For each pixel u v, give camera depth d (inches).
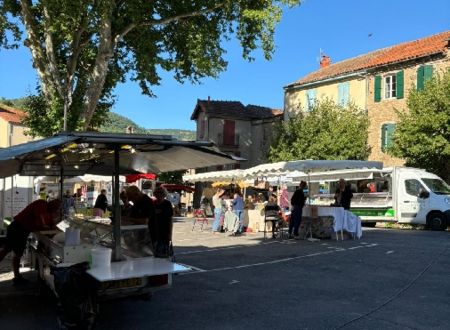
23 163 341.4
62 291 223.8
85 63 791.1
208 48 790.5
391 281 354.3
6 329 247.1
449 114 904.9
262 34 740.7
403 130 961.5
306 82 1380.4
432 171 951.0
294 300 302.0
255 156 1759.4
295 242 595.5
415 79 1103.0
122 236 292.4
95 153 305.7
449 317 260.8
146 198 364.2
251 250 528.1
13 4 748.6
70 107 737.6
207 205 1283.2
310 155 1186.0
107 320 261.0
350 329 241.1
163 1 777.6
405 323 250.2
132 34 820.6
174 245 587.2
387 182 856.3
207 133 1749.5
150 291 243.4
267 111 1888.5
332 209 606.9
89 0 682.8
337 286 340.5
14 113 1817.2
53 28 684.7
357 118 1202.0
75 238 264.4
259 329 243.0
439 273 381.4
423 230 773.9
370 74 1207.6
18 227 342.0
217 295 317.4
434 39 1178.6
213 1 775.1
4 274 390.3
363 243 568.1
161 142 249.3
